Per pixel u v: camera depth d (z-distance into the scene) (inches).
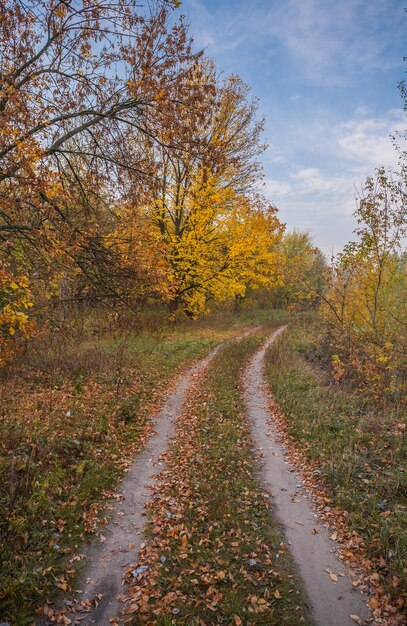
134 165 400.2
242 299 1759.4
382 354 462.3
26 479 249.0
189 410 443.8
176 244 822.5
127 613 182.1
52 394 406.0
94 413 383.9
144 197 410.3
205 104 386.6
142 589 194.5
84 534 233.9
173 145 382.6
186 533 238.1
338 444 341.4
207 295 1023.6
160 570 209.0
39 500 241.4
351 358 519.2
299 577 206.2
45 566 204.4
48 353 507.2
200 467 318.7
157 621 175.9
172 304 980.6
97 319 688.4
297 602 189.9
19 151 284.7
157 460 331.9
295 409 438.3
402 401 420.2
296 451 353.1
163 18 346.9
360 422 374.3
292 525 251.0
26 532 220.1
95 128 393.7
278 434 394.3
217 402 471.8
